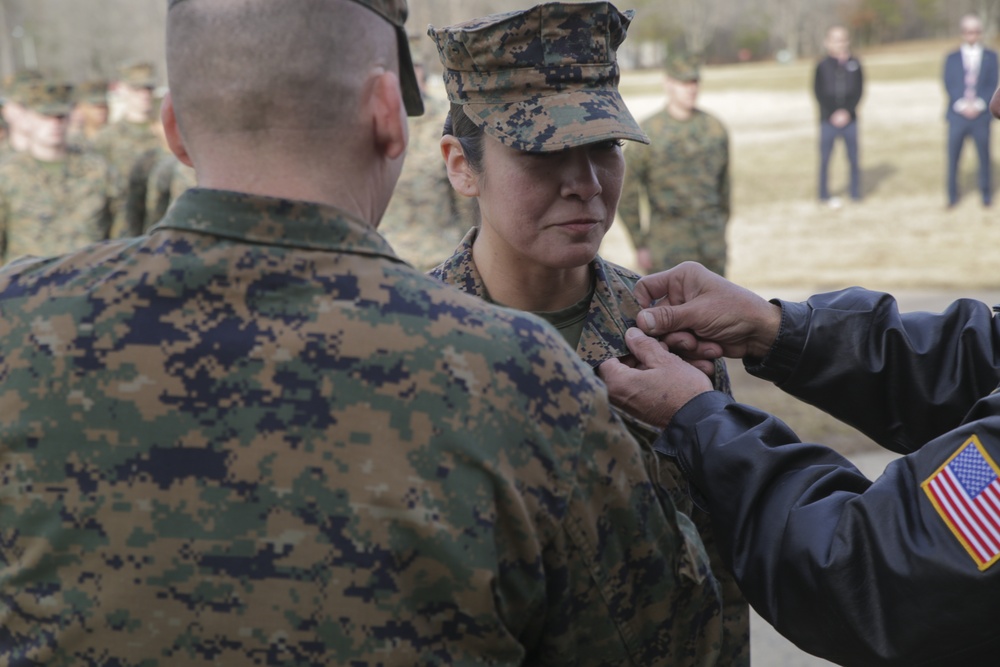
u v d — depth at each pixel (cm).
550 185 175
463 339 124
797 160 1730
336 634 117
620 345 188
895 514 146
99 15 5266
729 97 2741
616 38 179
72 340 123
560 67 173
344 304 123
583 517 129
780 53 5447
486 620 121
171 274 124
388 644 117
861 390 197
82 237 682
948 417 196
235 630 117
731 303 195
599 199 180
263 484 118
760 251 1147
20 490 121
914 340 198
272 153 125
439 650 120
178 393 120
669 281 200
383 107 129
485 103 176
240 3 123
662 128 682
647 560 136
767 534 156
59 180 677
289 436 119
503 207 179
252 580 117
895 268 1018
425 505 118
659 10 5603
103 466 120
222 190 126
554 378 127
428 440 120
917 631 143
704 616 148
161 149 689
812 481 158
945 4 5656
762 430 164
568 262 179
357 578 117
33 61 5247
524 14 171
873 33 5803
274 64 122
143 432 120
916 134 1864
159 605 117
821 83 1380
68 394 121
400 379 121
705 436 166
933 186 1435
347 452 119
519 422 124
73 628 118
